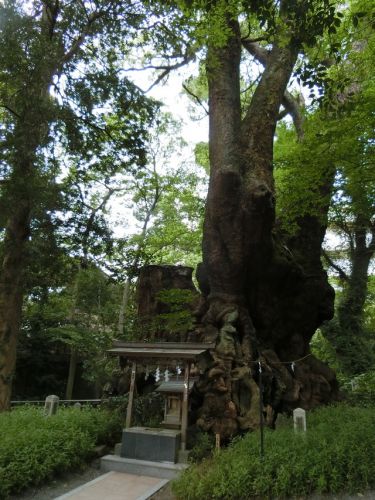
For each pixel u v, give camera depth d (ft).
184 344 26.91
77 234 41.83
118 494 20.42
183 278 44.09
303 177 34.09
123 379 35.32
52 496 20.11
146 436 25.17
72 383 63.36
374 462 18.79
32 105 34.24
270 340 36.52
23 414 28.12
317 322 40.86
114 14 37.81
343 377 56.59
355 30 33.30
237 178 31.99
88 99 40.42
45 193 35.27
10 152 32.89
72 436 24.38
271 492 18.44
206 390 28.35
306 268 40.29
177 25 29.60
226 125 35.40
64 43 38.70
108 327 78.54
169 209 67.87
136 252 50.72
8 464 19.84
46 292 43.45
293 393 32.78
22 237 38.73
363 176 32.14
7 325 37.24
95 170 46.80
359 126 30.66
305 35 19.58
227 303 33.35
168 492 20.84
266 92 37.93
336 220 45.47
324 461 18.92
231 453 21.74
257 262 33.50
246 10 19.86
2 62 33.12
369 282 69.10
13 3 33.78
